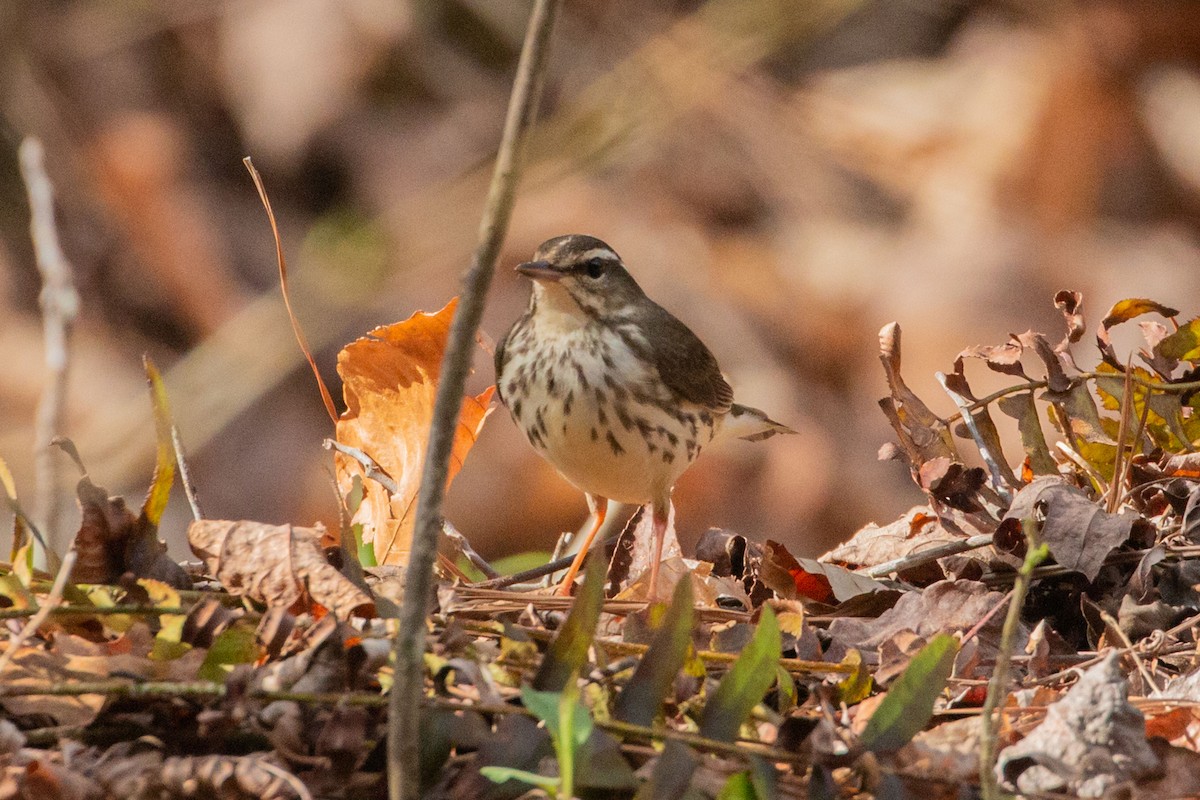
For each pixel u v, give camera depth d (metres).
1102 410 9.57
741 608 7.72
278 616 5.74
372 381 8.22
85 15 18.34
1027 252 17.36
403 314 15.95
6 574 6.35
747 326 17.08
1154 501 8.09
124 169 17.62
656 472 9.34
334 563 6.70
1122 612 7.21
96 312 16.95
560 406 9.16
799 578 7.55
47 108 17.80
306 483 15.63
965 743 5.89
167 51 18.17
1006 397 8.33
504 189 4.65
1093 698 5.74
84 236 17.34
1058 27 18.70
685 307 17.12
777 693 6.29
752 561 7.95
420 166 17.70
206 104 18.11
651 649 5.44
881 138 18.36
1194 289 17.12
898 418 8.40
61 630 6.09
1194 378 8.20
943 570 7.76
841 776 5.42
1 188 17.67
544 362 9.20
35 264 17.22
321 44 18.14
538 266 9.07
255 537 6.36
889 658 6.51
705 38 16.81
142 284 17.25
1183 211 18.06
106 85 18.08
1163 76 18.61
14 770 5.09
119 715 5.52
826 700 5.90
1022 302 16.98
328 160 17.86
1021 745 5.78
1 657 5.67
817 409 16.67
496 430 15.59
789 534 16.00
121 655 5.84
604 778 5.10
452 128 17.97
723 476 16.22
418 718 5.02
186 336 17.22
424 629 4.81
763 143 18.30
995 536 7.52
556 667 5.39
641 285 17.19
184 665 5.73
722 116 18.34
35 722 5.55
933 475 8.04
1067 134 18.06
